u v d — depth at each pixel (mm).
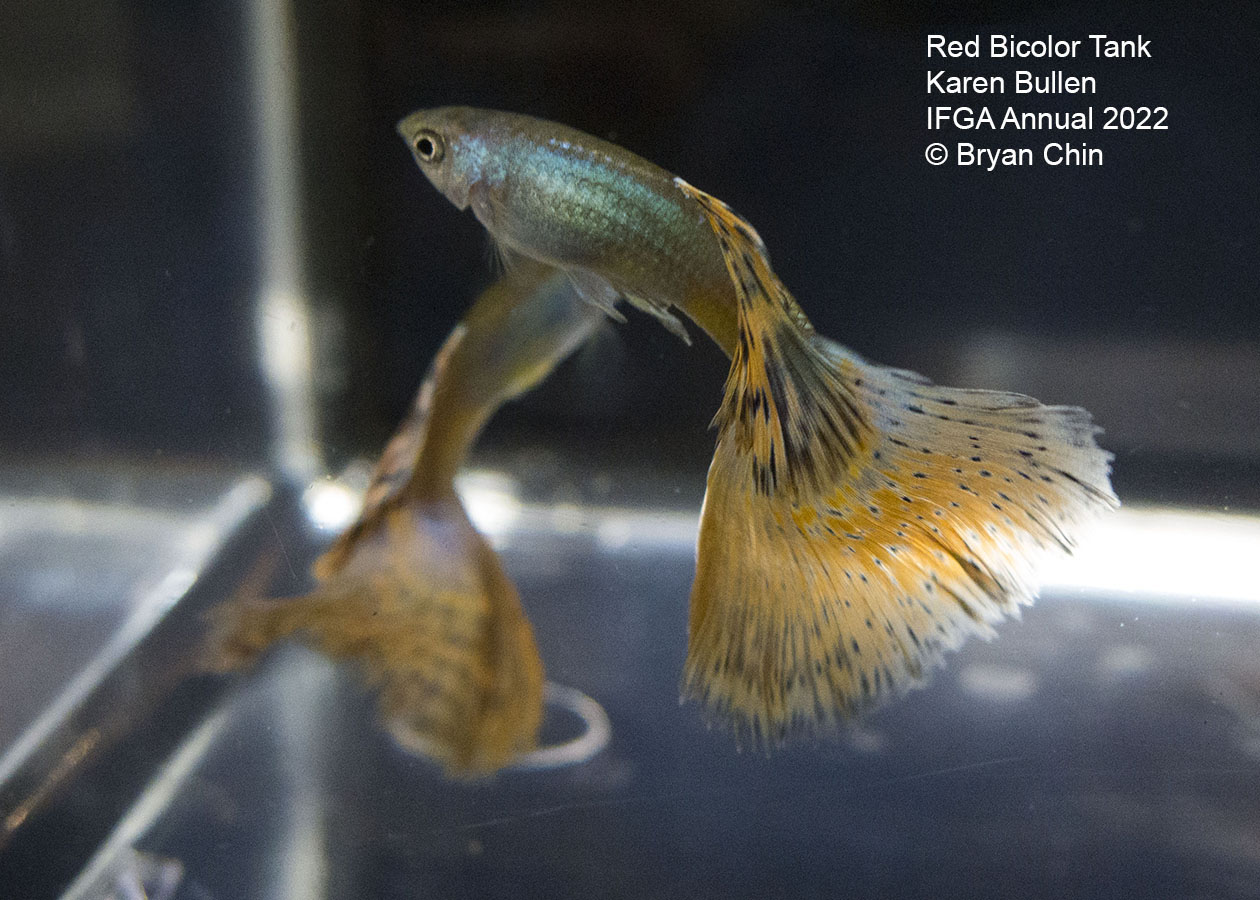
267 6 223
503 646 169
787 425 135
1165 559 194
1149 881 156
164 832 164
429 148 148
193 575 206
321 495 235
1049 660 184
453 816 165
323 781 169
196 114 230
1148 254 212
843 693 140
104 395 226
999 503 139
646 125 221
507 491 233
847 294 229
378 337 245
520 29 216
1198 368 212
